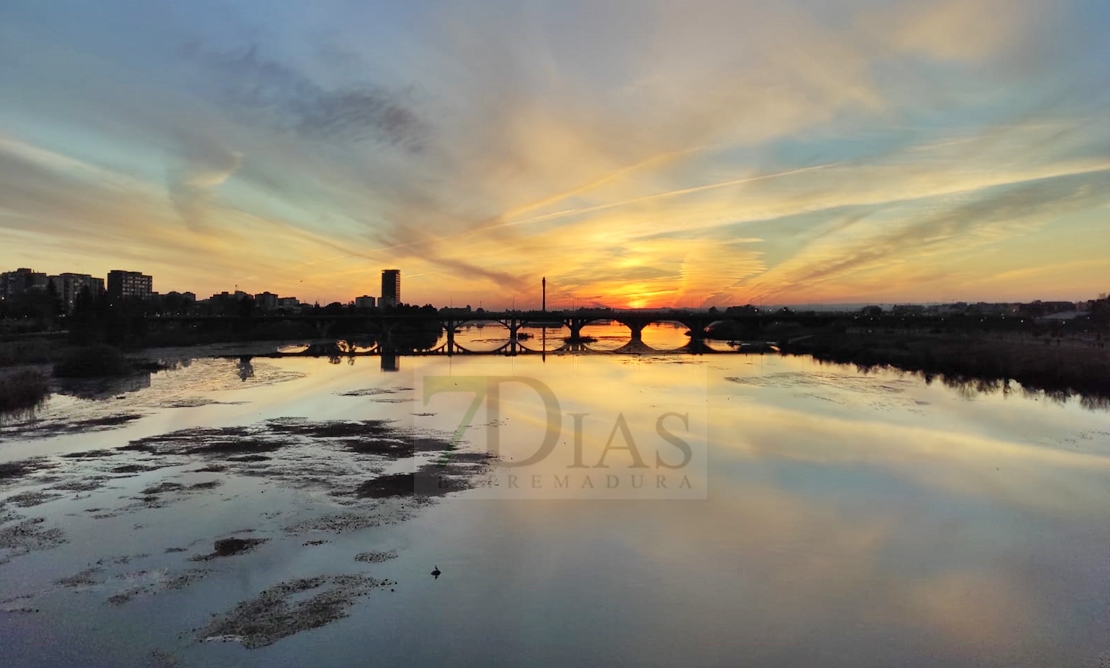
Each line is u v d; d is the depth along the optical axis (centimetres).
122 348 7300
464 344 10538
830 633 959
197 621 972
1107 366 3838
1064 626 984
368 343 10344
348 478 1761
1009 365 4450
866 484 1745
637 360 6669
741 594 1077
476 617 988
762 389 3941
